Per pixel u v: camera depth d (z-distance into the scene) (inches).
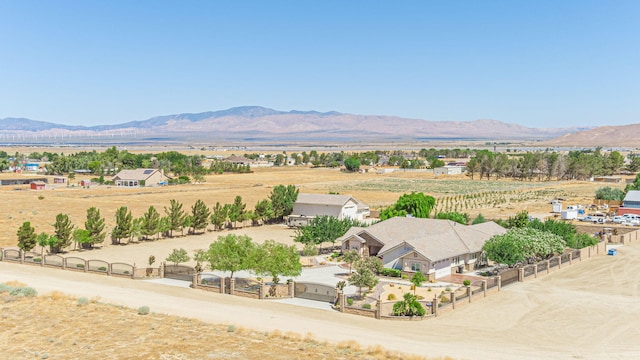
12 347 1654.8
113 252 3595.0
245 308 2325.3
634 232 4234.7
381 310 2267.5
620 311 2397.9
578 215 5231.3
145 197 6373.0
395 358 1708.9
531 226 3855.8
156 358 1587.1
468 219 4434.1
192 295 2549.2
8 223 4345.5
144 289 2642.7
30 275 2888.8
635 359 1820.9
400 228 3479.3
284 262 2635.3
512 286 2842.0
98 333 1808.6
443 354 1800.0
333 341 1882.4
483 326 2172.7
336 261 3425.2
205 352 1652.3
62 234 3503.9
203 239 4114.2
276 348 1727.4
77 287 2593.5
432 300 2361.0
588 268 3270.2
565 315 2332.7
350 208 4776.1
